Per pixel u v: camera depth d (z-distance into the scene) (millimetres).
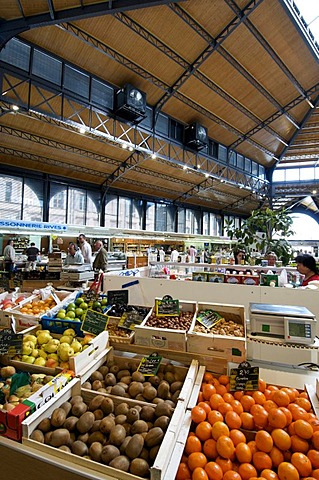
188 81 7914
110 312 2066
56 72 6320
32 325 1929
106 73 7102
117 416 1204
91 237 10266
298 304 2666
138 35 6070
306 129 11969
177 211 15312
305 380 1568
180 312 1937
